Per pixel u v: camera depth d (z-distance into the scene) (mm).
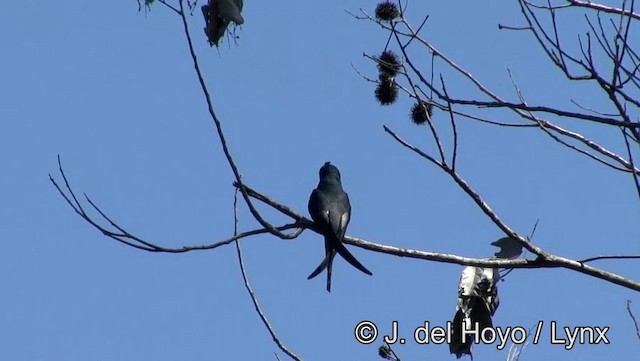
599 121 11547
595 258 13023
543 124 13117
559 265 13148
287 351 12609
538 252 13188
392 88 14414
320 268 13148
